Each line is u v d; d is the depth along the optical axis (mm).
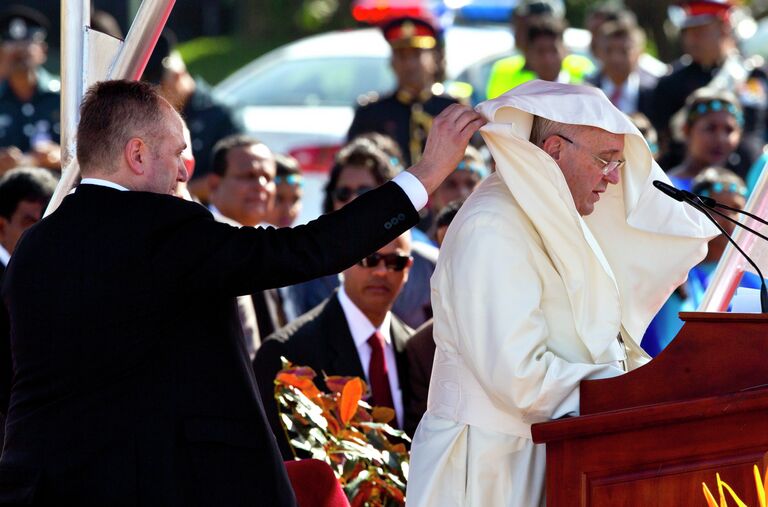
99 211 11086
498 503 12102
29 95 31766
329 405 14516
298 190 24172
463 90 37031
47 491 10734
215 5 74125
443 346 12508
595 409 11398
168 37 34656
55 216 11242
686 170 27688
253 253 10922
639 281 13242
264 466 11156
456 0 43844
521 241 11969
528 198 11891
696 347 11078
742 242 14812
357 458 14102
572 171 12211
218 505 10836
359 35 43844
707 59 34125
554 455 11203
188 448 10836
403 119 29234
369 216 11281
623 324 13250
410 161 29062
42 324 10945
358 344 16969
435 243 23047
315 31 71688
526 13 34531
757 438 10891
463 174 22719
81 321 10844
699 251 13250
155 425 10797
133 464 10727
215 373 11047
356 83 41094
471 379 12250
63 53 13828
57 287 10922
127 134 11289
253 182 21859
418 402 16844
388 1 31266
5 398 12227
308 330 16969
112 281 10852
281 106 40094
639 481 11023
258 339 18859
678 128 30922
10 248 18984
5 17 31500
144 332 10859
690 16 34188
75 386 10859
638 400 11227
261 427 11273
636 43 35938
